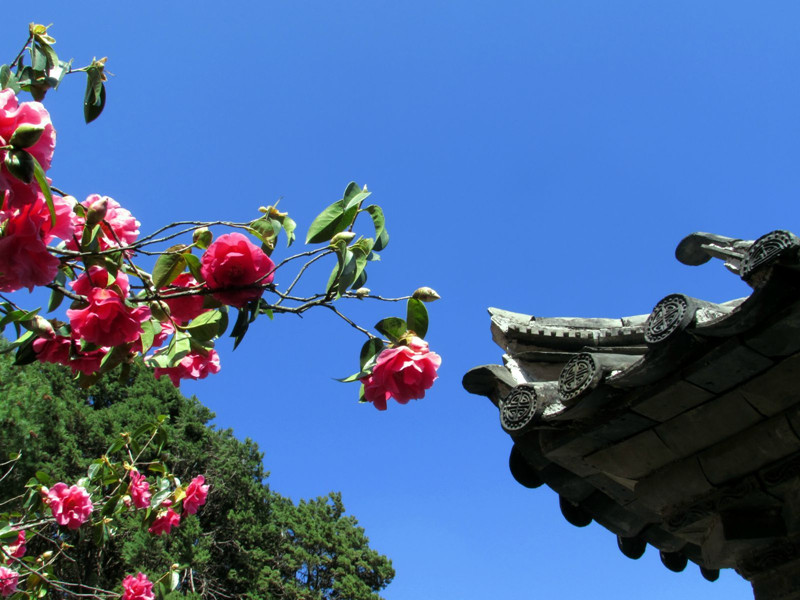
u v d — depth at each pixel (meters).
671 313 3.74
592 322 5.16
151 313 2.73
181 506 6.08
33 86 3.05
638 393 4.07
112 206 2.87
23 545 6.11
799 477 3.88
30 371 16.53
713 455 4.16
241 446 22.66
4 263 1.99
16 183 1.93
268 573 21.19
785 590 4.04
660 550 5.46
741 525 4.11
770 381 3.74
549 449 4.66
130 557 15.33
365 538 25.69
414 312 2.85
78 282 2.63
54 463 16.25
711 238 4.75
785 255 3.22
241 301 2.52
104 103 3.24
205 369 3.25
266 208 2.99
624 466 4.56
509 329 5.06
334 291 2.77
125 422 19.81
